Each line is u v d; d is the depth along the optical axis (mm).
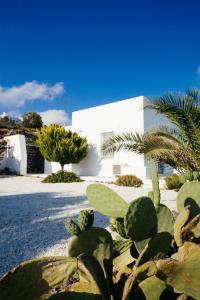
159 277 791
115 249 1178
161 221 1056
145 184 13320
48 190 10555
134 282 801
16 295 819
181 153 6934
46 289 845
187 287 770
